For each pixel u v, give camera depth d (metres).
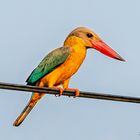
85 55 15.84
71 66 15.60
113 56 15.78
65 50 15.59
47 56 15.56
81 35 15.84
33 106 15.10
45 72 15.41
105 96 12.34
